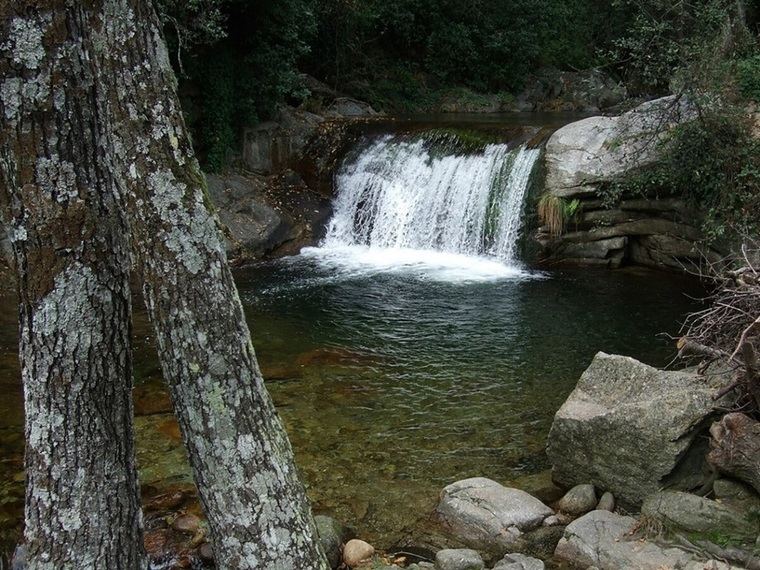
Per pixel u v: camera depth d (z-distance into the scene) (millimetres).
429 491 5270
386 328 8641
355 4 18062
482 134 12523
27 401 2918
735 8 9930
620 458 4812
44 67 2629
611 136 10602
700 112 8883
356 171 13523
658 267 10828
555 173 10922
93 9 2680
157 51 2777
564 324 8727
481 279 10633
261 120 14117
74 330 2826
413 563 4461
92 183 2799
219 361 2957
